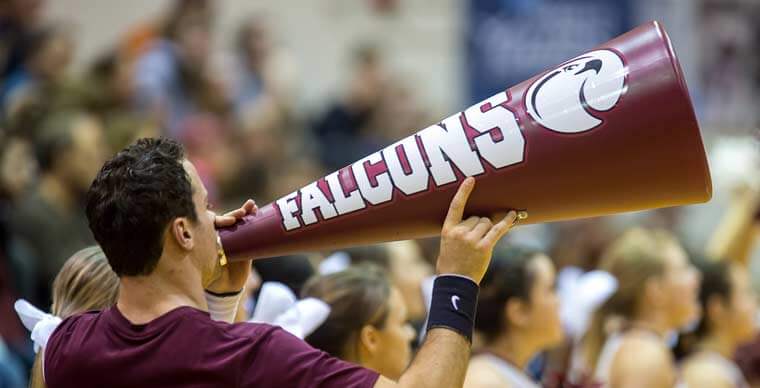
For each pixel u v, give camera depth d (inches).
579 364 606.5
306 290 423.5
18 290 601.9
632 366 581.9
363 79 1087.0
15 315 584.1
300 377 287.3
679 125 291.9
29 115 791.7
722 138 1145.4
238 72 1035.3
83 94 845.8
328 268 524.7
